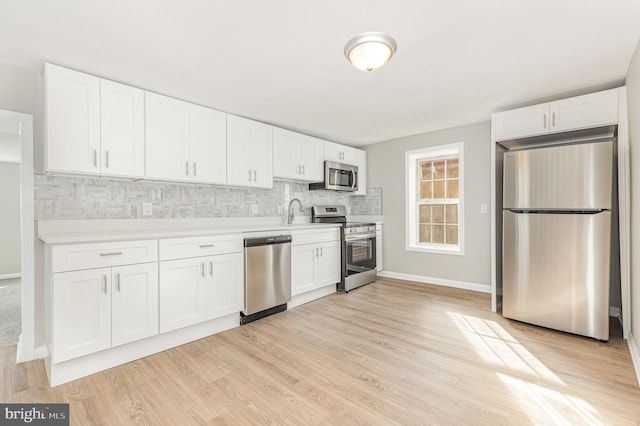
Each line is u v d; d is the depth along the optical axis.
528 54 2.06
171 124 2.63
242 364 2.09
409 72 2.32
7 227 5.26
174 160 2.65
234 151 3.12
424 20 1.67
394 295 3.77
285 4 1.52
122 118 2.35
